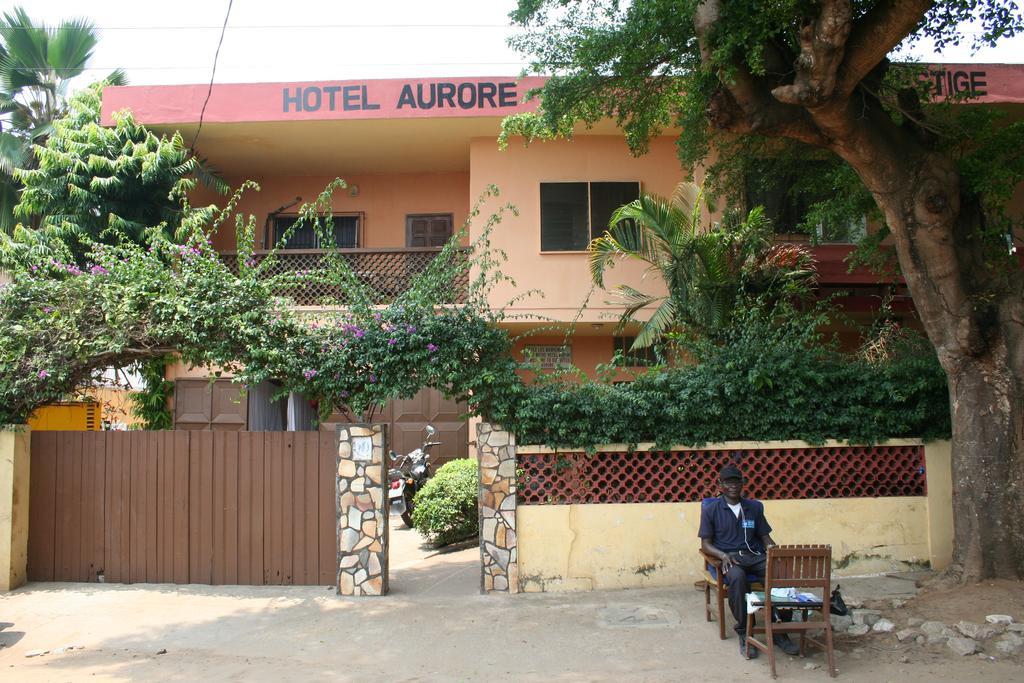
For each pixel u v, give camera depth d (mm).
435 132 13320
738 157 10430
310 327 8352
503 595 7832
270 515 8336
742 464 8141
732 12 6875
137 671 5879
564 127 9781
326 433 8344
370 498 8000
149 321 8359
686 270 10562
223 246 15133
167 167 12695
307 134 13367
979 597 6680
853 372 8125
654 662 5906
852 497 8133
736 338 8945
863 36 6395
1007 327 7211
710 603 7312
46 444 8633
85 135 12977
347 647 6414
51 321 8414
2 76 19406
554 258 13062
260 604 7637
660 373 8438
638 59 8781
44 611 7469
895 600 7020
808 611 6348
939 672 5492
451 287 8930
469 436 13492
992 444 7137
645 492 8148
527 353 8297
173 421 13211
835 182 9094
